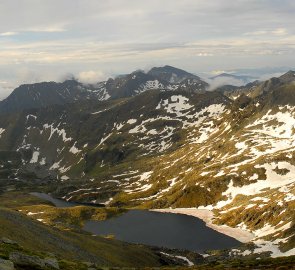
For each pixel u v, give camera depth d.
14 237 114.44
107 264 144.88
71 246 144.88
